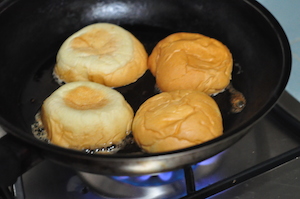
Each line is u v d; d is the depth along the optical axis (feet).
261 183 1.77
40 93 1.95
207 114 1.73
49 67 2.03
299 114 1.97
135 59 1.97
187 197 1.69
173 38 2.00
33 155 1.58
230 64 1.95
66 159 1.54
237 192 1.75
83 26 2.15
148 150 1.72
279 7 2.59
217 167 1.81
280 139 1.89
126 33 2.02
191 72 1.88
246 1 1.98
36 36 2.05
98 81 1.94
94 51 1.96
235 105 1.91
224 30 2.09
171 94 1.81
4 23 1.94
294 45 2.48
